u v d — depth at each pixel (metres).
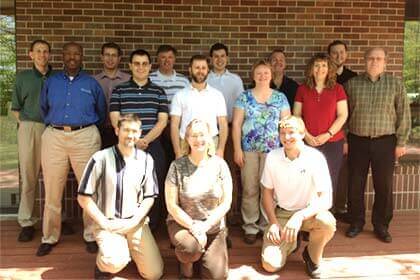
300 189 4.20
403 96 4.88
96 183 4.02
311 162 4.12
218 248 4.00
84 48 5.55
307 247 4.21
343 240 4.98
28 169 4.87
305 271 4.24
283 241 4.15
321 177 4.11
